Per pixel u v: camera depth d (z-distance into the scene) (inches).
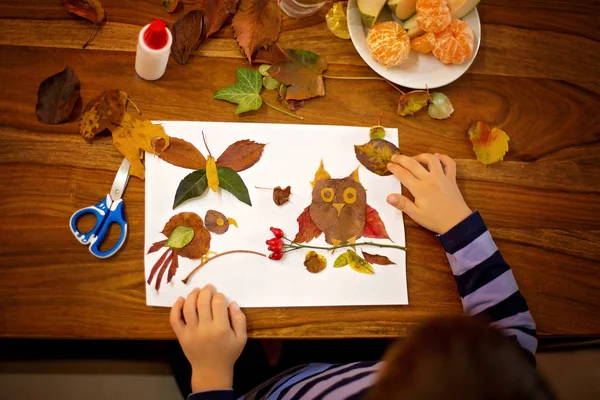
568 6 38.8
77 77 32.3
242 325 30.3
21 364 37.5
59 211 30.6
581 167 36.6
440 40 34.8
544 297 33.9
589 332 33.7
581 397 43.4
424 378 19.4
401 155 33.9
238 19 34.2
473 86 36.7
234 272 31.2
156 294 30.4
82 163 31.3
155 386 38.2
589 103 37.8
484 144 35.5
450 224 32.6
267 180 32.8
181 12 34.4
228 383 30.2
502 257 33.1
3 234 29.9
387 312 32.0
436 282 32.9
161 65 31.7
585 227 35.6
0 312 29.0
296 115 34.1
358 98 35.0
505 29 37.8
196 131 32.7
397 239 33.1
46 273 29.8
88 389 37.6
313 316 31.3
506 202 35.2
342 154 33.9
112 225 31.0
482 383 19.3
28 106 31.6
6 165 30.7
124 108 32.2
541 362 43.8
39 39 32.6
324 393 29.6
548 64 37.8
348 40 35.7
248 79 33.6
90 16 32.9
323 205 32.9
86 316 29.6
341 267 32.2
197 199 31.9
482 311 32.0
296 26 35.2
